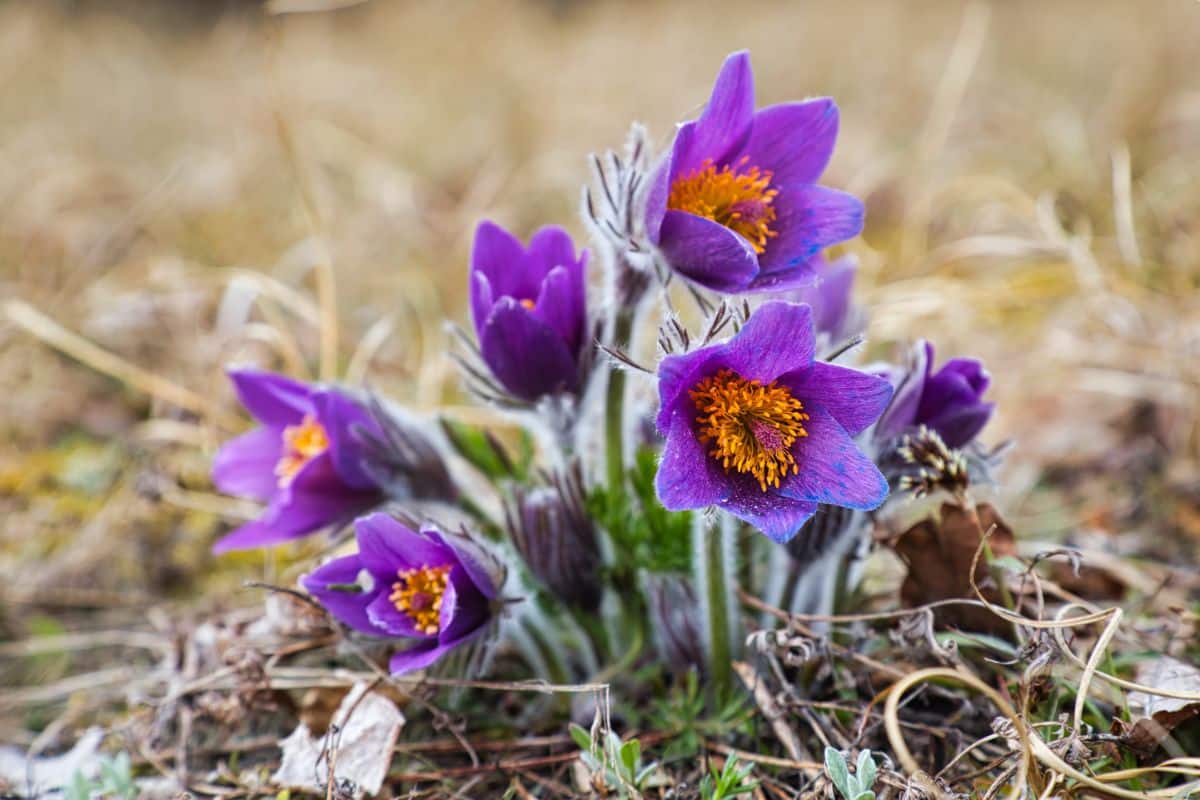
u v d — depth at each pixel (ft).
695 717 2.21
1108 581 2.35
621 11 5.58
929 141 3.34
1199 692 2.06
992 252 2.98
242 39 4.96
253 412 2.36
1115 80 3.88
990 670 2.19
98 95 4.58
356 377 2.74
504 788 2.19
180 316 2.97
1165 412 2.66
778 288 2.07
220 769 2.22
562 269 2.14
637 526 2.23
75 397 2.85
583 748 2.12
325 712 2.25
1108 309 2.73
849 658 2.19
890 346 2.84
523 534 2.21
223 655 2.31
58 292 3.11
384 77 4.79
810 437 2.03
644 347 2.71
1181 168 3.20
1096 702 2.16
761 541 2.27
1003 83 4.20
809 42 4.81
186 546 2.59
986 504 2.19
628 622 2.28
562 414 2.19
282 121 2.71
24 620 2.49
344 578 2.15
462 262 3.32
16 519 2.63
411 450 2.28
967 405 2.16
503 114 4.28
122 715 2.34
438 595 2.13
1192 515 2.51
